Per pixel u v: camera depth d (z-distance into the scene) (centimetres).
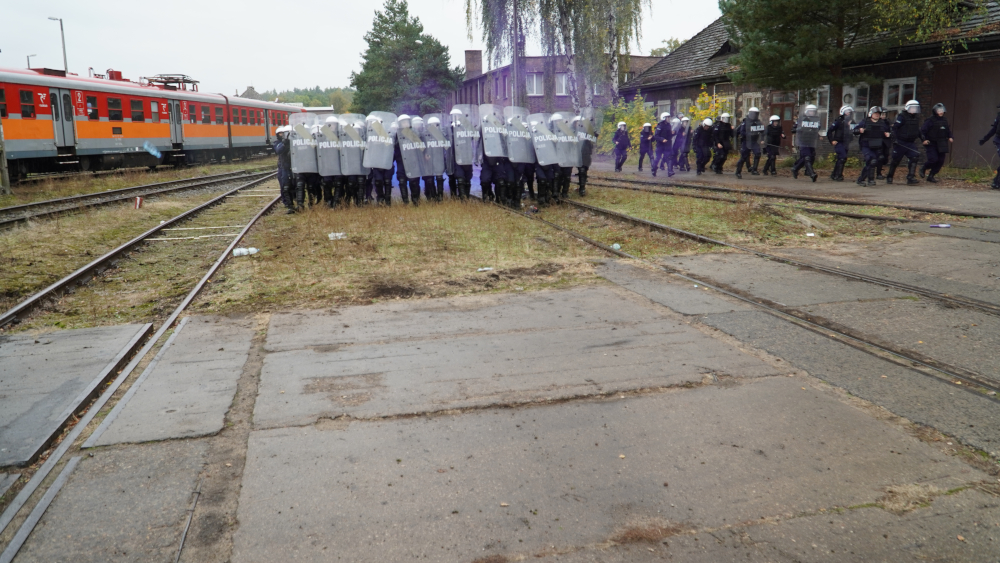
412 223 1221
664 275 770
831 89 2319
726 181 1873
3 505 321
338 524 294
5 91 1950
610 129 3212
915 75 1995
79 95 2269
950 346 493
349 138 1430
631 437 367
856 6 1894
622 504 304
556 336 549
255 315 647
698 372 457
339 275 820
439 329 580
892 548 269
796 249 905
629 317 598
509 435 374
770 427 374
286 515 302
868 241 942
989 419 374
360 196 1453
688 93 3219
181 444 371
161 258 1013
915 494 304
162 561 272
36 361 523
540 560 267
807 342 513
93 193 1850
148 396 441
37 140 2075
